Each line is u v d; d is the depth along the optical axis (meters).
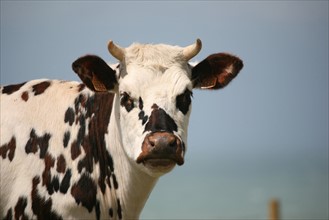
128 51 20.61
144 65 20.22
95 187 20.97
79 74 20.56
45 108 21.73
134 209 21.22
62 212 20.66
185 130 19.98
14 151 21.19
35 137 21.27
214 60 21.50
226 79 21.92
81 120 21.42
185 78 20.23
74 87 22.16
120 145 20.81
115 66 21.53
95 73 20.69
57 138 21.22
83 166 20.95
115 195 21.23
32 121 21.50
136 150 19.31
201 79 21.73
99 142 21.25
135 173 20.50
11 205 20.84
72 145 21.12
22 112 21.70
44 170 20.92
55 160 20.95
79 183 20.78
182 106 20.00
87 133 21.27
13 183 20.98
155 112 19.44
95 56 20.39
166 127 19.19
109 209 21.19
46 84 22.36
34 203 20.69
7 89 22.47
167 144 18.62
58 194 20.72
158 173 19.03
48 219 20.69
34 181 20.86
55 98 21.92
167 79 20.06
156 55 20.44
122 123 20.16
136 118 19.66
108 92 21.12
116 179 21.12
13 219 20.81
